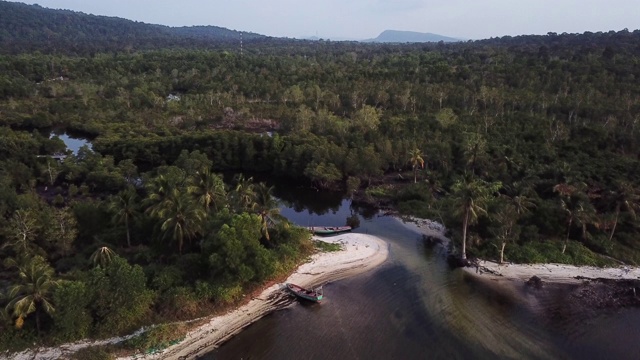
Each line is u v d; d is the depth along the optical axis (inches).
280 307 2687.0
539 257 3169.3
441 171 4729.3
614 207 3464.6
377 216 4141.2
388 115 6584.6
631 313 2679.6
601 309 2711.6
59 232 2829.7
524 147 4896.7
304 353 2319.1
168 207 2827.3
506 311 2684.5
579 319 2618.1
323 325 2541.8
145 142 5260.8
